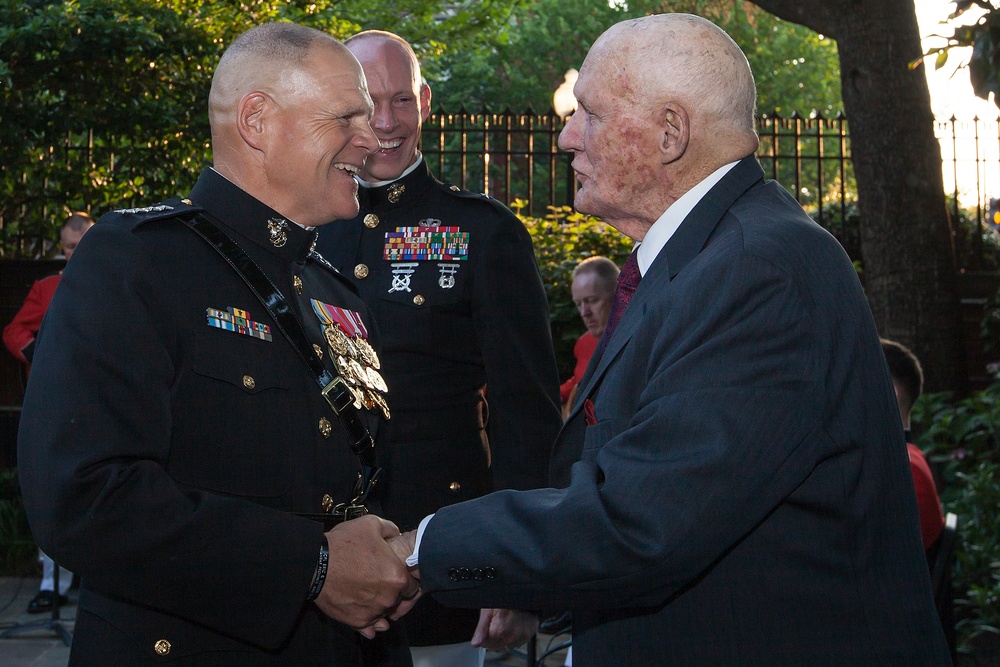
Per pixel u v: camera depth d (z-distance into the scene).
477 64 22.03
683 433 1.55
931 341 6.88
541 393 2.84
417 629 2.76
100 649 1.74
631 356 1.73
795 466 1.55
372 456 2.02
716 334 1.59
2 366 8.04
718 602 1.60
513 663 5.02
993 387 6.49
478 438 2.95
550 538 1.61
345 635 1.93
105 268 1.74
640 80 1.78
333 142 1.95
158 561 1.65
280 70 1.93
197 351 1.79
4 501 7.02
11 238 8.44
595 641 1.72
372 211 3.00
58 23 7.50
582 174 1.89
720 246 1.67
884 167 6.86
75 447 1.63
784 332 1.57
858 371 1.64
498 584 1.66
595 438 1.74
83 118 7.85
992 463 6.01
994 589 4.92
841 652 1.58
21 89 7.71
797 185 9.05
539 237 8.12
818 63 25.48
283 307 1.92
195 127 8.16
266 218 1.96
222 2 8.57
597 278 5.34
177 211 1.88
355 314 2.23
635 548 1.55
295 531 1.75
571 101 10.83
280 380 1.88
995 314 8.04
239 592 1.71
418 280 2.89
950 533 2.96
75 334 1.69
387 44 2.92
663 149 1.79
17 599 6.04
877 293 6.97
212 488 1.79
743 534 1.56
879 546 1.64
